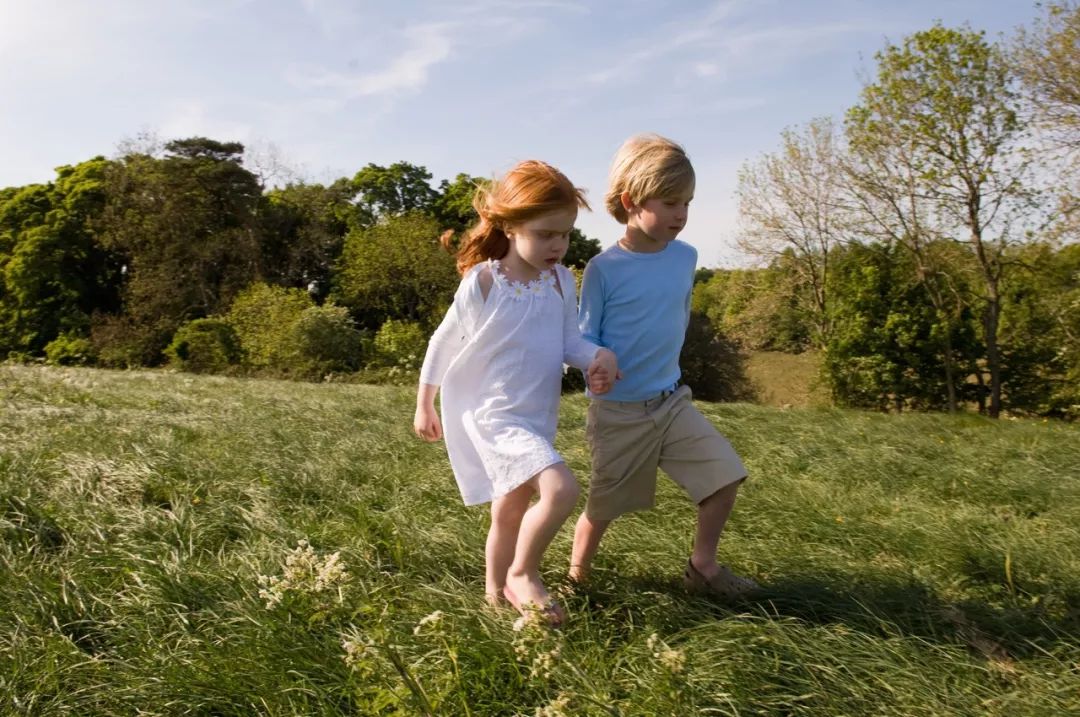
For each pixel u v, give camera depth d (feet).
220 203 123.34
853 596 8.95
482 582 9.36
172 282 115.44
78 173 129.80
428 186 145.28
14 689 6.46
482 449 8.21
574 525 11.81
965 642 8.18
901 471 18.74
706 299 123.75
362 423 23.38
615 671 6.95
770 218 79.36
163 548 9.95
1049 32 58.29
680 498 14.34
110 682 6.66
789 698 6.70
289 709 6.40
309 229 124.16
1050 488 16.31
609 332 9.37
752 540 11.69
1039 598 9.35
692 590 9.25
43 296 121.39
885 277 72.33
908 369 72.28
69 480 12.89
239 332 95.09
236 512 11.90
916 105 62.23
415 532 10.81
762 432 25.38
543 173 8.11
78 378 36.94
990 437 26.43
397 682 6.31
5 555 9.18
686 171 8.96
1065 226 59.41
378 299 111.75
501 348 8.35
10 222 126.93
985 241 65.62
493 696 6.48
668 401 9.26
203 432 19.63
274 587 6.66
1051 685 7.19
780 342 88.12
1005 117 60.54
